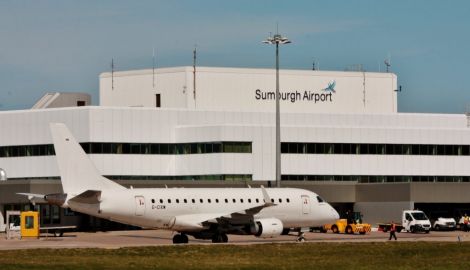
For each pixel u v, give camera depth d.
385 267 172.38
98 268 162.62
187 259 181.62
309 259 184.88
